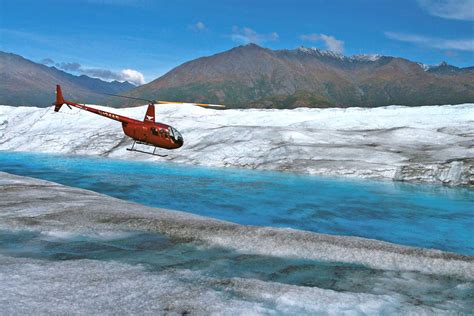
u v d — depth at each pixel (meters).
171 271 7.72
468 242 13.88
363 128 41.94
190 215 12.55
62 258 8.38
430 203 20.14
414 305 6.46
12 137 52.44
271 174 29.53
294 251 9.14
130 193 22.55
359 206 19.44
